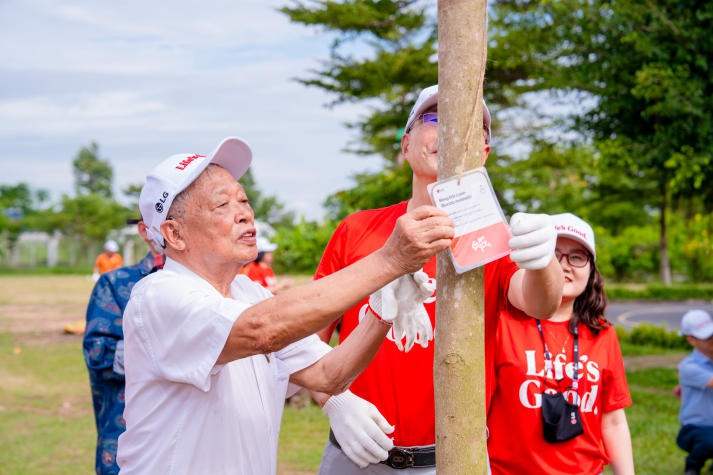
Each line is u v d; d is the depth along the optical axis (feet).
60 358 42.60
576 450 10.97
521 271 8.96
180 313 6.74
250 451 7.30
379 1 53.52
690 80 34.32
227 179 7.41
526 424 10.93
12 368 39.27
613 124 39.78
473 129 6.32
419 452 9.41
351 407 9.00
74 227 195.93
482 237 6.31
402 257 6.07
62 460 23.06
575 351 11.25
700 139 34.32
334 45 55.47
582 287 11.26
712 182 38.86
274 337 6.31
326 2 52.42
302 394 30.66
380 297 7.44
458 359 6.34
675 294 106.42
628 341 56.39
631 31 35.55
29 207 260.21
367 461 9.03
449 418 6.38
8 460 22.95
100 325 11.88
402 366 9.36
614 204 128.06
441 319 6.44
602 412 11.62
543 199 58.44
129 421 7.35
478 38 6.31
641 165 37.68
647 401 32.48
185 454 7.00
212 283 7.44
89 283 117.60
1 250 187.11
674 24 34.17
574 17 38.11
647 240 136.05
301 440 25.44
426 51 53.62
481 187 6.32
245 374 7.42
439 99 6.43
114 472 11.24
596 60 38.47
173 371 6.82
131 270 12.43
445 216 6.10
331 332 10.70
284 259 70.69
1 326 57.31
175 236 7.36
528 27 40.93
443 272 6.42
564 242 11.32
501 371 11.14
